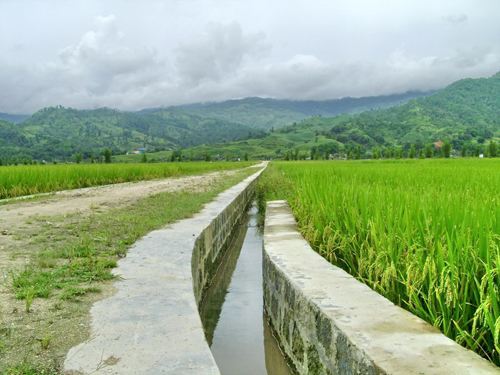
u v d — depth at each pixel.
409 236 4.76
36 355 3.31
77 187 21.70
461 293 3.75
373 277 5.18
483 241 4.03
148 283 5.19
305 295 4.44
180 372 3.10
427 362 2.86
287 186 18.31
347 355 3.32
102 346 3.49
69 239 7.62
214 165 58.47
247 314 7.09
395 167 21.11
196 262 7.23
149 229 8.66
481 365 2.81
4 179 17.30
